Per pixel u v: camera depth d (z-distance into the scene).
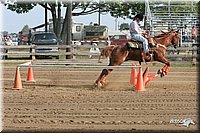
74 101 14.24
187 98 15.02
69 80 20.66
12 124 10.98
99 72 24.66
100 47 31.20
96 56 33.38
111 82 19.31
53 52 31.44
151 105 13.68
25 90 16.62
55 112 12.48
